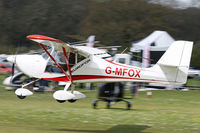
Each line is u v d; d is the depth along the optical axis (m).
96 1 137.25
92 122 30.28
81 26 138.25
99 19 130.62
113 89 38.56
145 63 69.50
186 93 57.75
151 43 76.06
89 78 38.47
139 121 31.05
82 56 37.97
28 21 137.50
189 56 37.28
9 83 55.28
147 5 129.00
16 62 39.56
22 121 30.20
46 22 139.38
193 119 32.44
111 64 38.91
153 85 63.16
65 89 37.50
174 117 33.31
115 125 29.20
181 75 37.66
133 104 43.47
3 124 28.72
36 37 32.50
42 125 28.70
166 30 125.12
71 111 35.47
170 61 37.53
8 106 38.75
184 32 131.50
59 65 37.81
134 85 54.25
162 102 46.09
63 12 143.50
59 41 33.16
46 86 55.06
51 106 39.62
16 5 143.38
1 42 129.38
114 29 121.81
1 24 134.88
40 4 142.75
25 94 38.69
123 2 129.00
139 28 121.50
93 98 49.22
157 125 29.47
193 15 135.12
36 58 39.34
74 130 27.03
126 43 117.88
